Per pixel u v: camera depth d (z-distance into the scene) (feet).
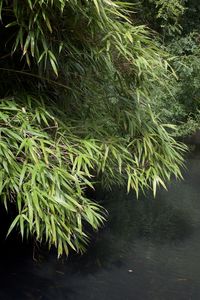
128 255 10.13
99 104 9.90
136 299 8.30
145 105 10.03
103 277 9.02
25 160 7.46
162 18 20.22
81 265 9.48
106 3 7.88
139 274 9.27
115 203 12.86
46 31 7.79
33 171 7.23
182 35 24.94
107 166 9.27
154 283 8.90
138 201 13.38
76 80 9.53
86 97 9.77
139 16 19.10
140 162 9.60
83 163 7.93
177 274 9.32
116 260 9.82
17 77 8.86
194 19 25.55
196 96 21.61
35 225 7.57
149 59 8.73
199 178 15.89
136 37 8.53
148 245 10.66
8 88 8.79
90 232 10.89
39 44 7.88
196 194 14.29
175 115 20.24
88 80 9.72
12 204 9.49
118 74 9.24
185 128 20.61
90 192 12.10
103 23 7.77
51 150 7.61
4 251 9.59
